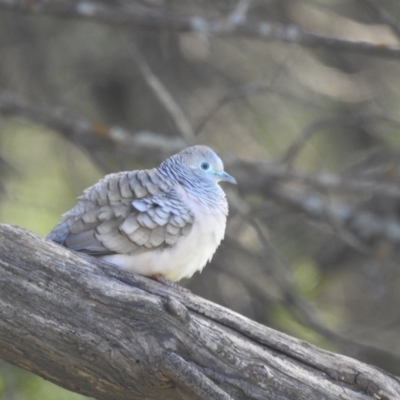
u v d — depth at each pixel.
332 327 15.92
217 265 13.99
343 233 14.11
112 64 15.66
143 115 15.99
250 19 15.32
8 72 15.53
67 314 6.73
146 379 6.90
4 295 6.60
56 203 15.97
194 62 16.14
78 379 7.00
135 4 14.22
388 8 16.33
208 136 16.06
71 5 12.16
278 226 16.97
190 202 8.00
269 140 16.89
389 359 14.68
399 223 15.34
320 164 17.42
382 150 15.50
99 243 7.59
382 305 17.67
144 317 6.85
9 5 12.05
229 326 7.26
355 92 15.81
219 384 7.04
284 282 13.52
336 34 14.99
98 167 13.95
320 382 7.33
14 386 11.20
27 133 16.59
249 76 16.30
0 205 15.45
